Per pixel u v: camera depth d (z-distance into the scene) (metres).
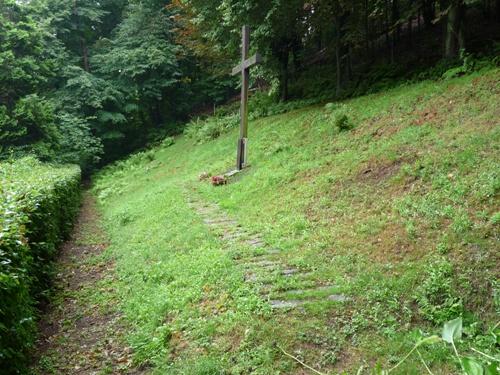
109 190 19.77
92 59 30.42
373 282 5.23
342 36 17.91
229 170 14.12
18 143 20.86
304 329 4.56
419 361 3.86
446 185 6.77
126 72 28.77
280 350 4.29
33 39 22.50
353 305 4.91
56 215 9.38
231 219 9.37
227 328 4.76
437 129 9.05
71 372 4.71
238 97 30.83
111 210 15.30
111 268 8.43
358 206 7.65
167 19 29.97
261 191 10.45
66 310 6.48
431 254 5.41
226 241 7.75
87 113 28.16
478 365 1.34
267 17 14.72
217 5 18.20
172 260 7.47
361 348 4.24
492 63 10.95
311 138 12.86
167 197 12.80
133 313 5.91
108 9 35.03
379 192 7.77
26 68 22.05
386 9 17.62
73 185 15.35
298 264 6.23
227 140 18.88
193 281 6.23
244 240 7.73
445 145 8.02
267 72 18.53
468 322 4.34
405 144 8.99
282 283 5.59
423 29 19.52
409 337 4.19
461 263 5.05
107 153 29.98
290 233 7.59
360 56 20.47
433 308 4.57
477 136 7.64
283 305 5.08
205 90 31.50
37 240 6.74
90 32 33.31
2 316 3.68
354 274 5.62
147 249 8.66
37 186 8.06
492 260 4.91
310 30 19.58
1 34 21.16
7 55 20.62
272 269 6.16
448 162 7.37
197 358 4.36
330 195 8.52
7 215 4.84
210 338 4.71
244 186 11.32
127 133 30.97
